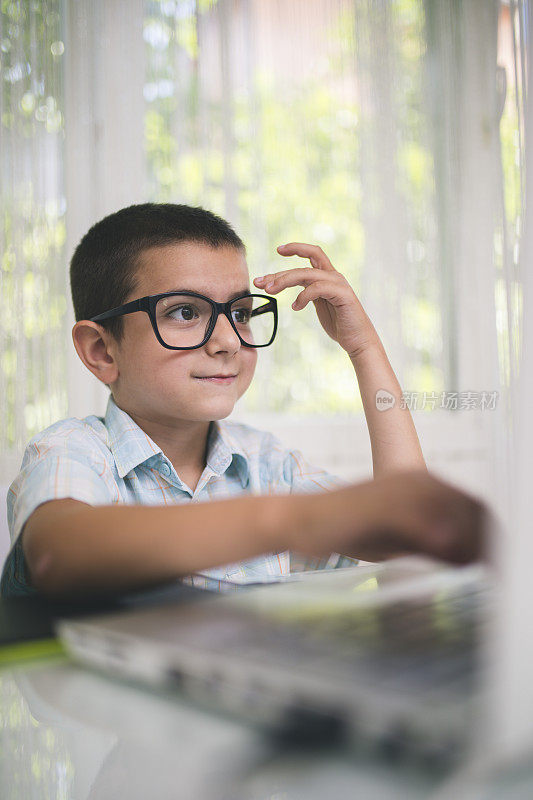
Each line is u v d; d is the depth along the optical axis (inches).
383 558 21.9
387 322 71.4
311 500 15.5
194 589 17.2
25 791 8.1
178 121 61.7
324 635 11.9
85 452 28.8
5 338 55.4
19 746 9.3
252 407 63.2
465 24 80.5
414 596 15.4
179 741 9.5
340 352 66.5
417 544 15.0
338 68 70.2
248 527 15.3
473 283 76.4
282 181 66.3
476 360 74.5
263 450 39.1
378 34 73.3
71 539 16.6
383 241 71.9
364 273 70.7
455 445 55.1
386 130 73.0
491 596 14.4
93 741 9.5
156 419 32.6
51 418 56.0
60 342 56.6
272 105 66.2
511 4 77.4
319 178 68.4
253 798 7.9
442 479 15.6
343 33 70.9
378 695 8.9
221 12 63.2
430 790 7.9
